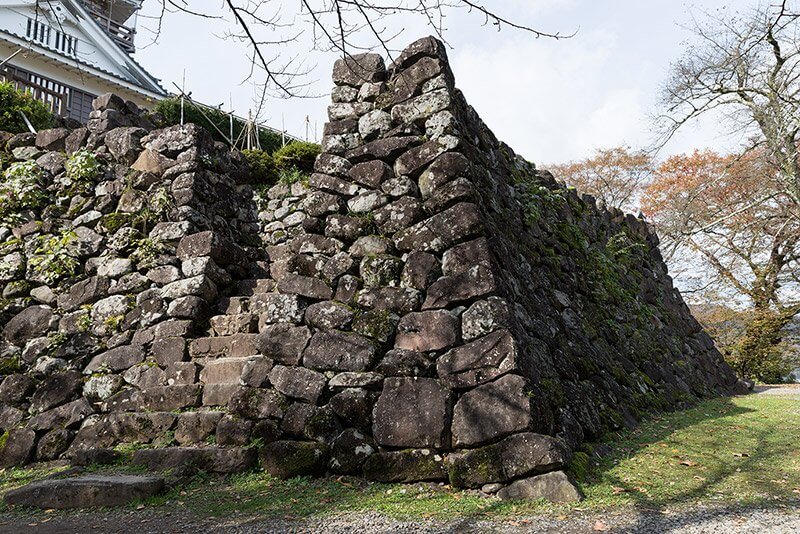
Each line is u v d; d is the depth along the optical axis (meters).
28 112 8.38
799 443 4.71
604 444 4.53
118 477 3.62
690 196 12.65
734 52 10.84
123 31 12.39
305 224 4.75
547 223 6.79
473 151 5.07
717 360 10.77
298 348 4.22
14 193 6.30
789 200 13.67
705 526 2.75
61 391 5.13
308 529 2.82
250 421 4.11
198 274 5.38
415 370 3.87
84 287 5.69
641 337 7.88
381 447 3.72
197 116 10.15
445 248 4.21
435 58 4.89
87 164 6.21
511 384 3.57
